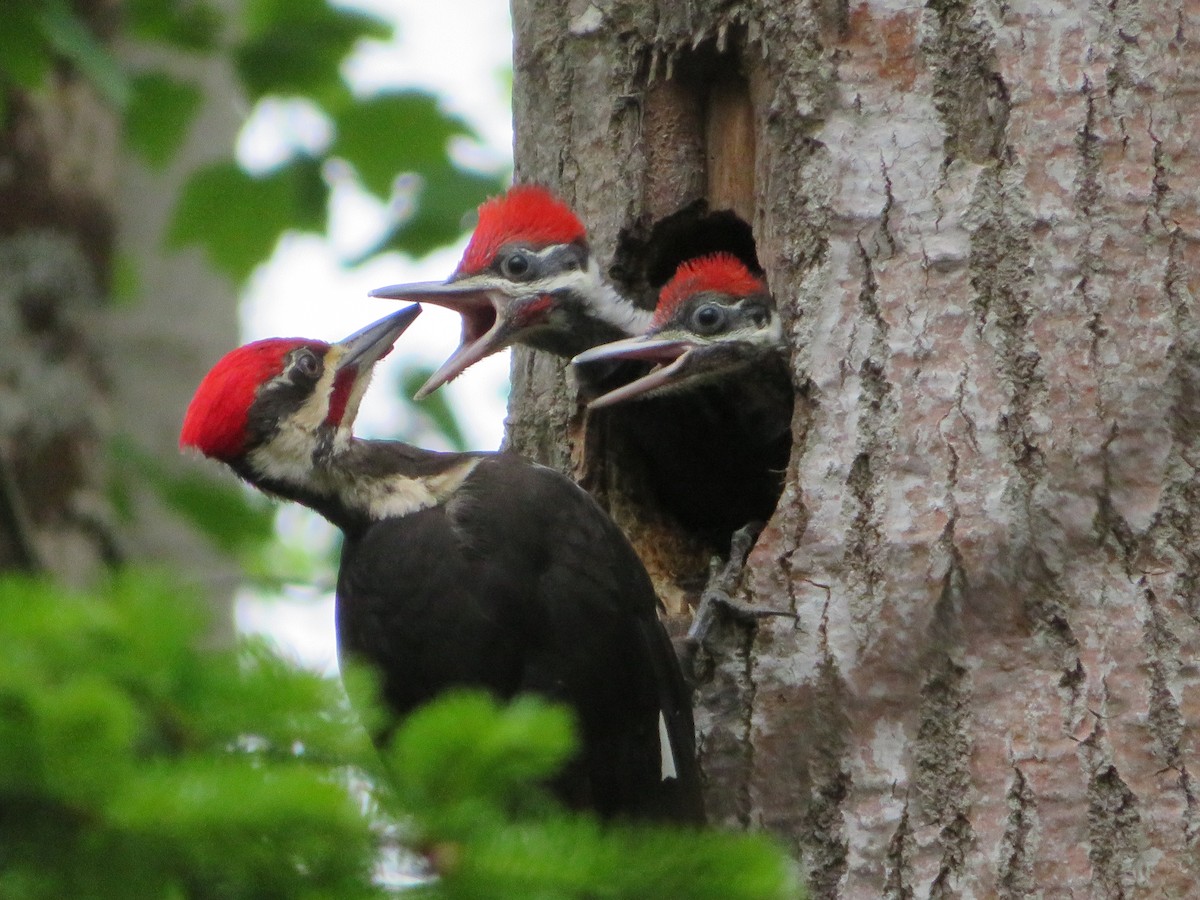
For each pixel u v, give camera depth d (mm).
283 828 5184
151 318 18828
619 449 11062
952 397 8555
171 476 16422
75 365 16844
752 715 8711
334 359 9875
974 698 8211
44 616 5266
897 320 8766
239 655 5488
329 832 5250
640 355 10453
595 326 10930
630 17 10539
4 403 16281
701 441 10969
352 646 9258
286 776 5219
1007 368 8500
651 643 9195
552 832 5609
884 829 8234
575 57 10773
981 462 8438
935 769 8227
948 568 8367
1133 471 8242
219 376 9695
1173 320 8359
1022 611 8227
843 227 8984
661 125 10492
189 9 16078
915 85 8984
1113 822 7906
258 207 16641
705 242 11070
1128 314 8406
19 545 12711
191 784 5113
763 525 9805
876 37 9094
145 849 5164
